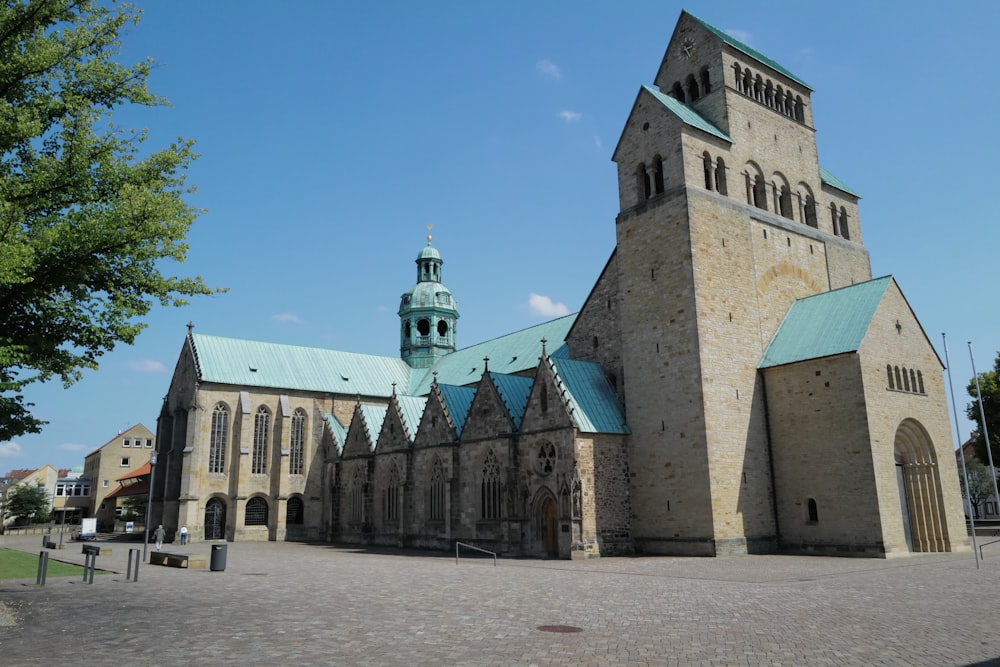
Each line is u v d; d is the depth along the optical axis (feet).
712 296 192.34
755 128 221.66
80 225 90.48
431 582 118.21
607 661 57.41
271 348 336.29
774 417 193.47
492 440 207.21
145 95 103.24
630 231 209.77
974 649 61.46
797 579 118.93
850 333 183.52
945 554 174.91
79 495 579.07
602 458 190.49
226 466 308.19
